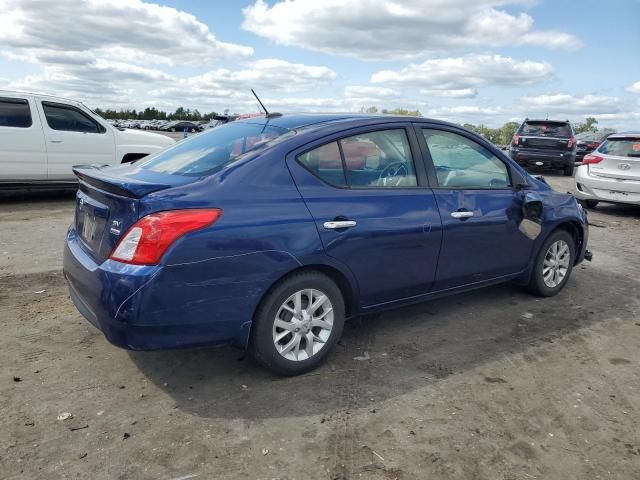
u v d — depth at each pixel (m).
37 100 9.36
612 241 7.93
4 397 3.12
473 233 4.21
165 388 3.30
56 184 9.71
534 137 17.61
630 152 10.01
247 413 3.05
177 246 2.86
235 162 3.27
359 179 3.64
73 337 3.95
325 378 3.47
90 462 2.59
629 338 4.26
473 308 4.82
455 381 3.48
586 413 3.15
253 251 3.07
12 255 6.00
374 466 2.62
